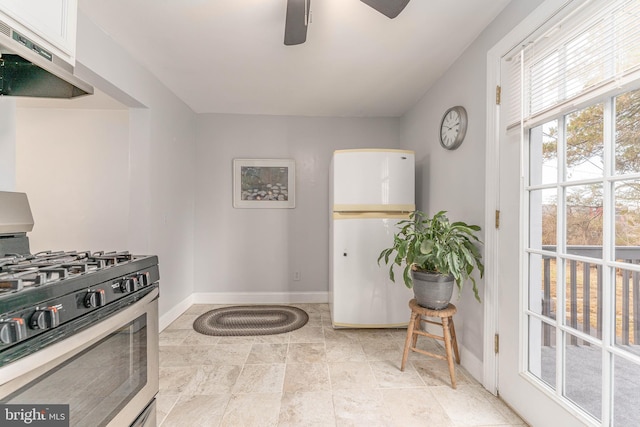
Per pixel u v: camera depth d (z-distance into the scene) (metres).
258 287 3.52
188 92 2.87
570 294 1.29
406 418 1.52
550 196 1.41
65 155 3.40
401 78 2.55
